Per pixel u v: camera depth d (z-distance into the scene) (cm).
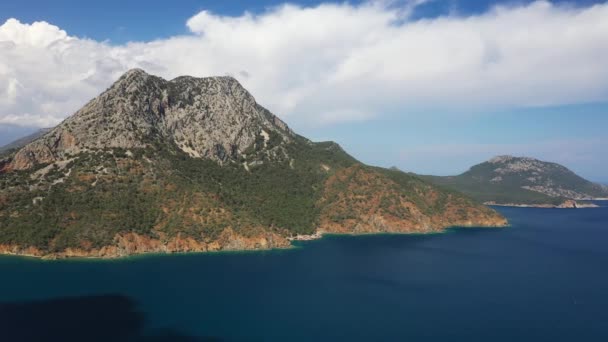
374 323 13212
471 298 15900
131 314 13488
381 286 17362
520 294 16512
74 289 15738
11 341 11281
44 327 12231
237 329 12512
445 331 12644
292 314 13888
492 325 13162
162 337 11794
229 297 15500
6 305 13988
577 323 13375
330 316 13788
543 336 12338
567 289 17238
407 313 14162
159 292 15762
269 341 11712
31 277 17138
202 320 13150
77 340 11412
